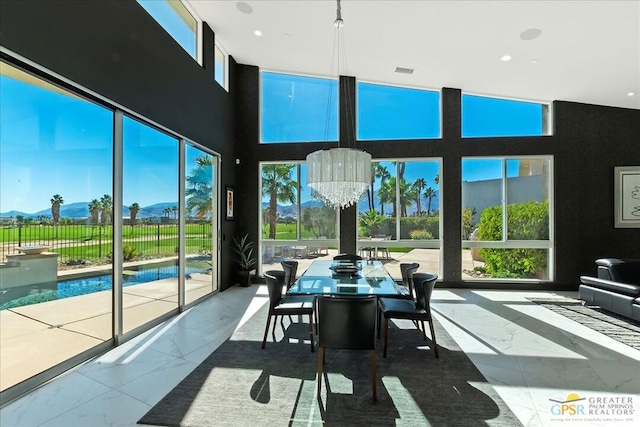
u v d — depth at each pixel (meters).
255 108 5.89
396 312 2.90
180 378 2.43
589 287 4.29
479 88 5.35
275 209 5.93
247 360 2.75
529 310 4.22
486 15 3.53
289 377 2.45
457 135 5.50
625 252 5.18
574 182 5.29
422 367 2.62
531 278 5.45
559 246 5.31
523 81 4.86
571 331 3.44
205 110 4.70
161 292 3.75
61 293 2.51
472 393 2.23
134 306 3.29
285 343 3.13
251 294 5.09
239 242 5.82
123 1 3.06
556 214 5.31
